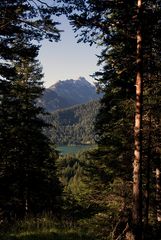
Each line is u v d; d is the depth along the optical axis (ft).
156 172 57.98
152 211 62.85
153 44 42.29
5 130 68.69
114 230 40.91
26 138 73.26
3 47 49.78
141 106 39.32
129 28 40.32
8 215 69.21
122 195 59.62
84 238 34.68
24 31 46.01
